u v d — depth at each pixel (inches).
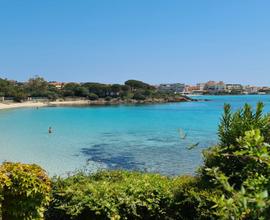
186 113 4264.3
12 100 6569.9
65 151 1470.2
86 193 353.4
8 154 1406.3
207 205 286.5
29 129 2440.9
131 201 344.5
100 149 1520.7
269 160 135.0
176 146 1572.3
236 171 269.3
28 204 322.3
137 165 1167.0
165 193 346.6
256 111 279.6
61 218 354.6
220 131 287.3
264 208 119.1
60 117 3651.6
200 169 330.0
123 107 5994.1
